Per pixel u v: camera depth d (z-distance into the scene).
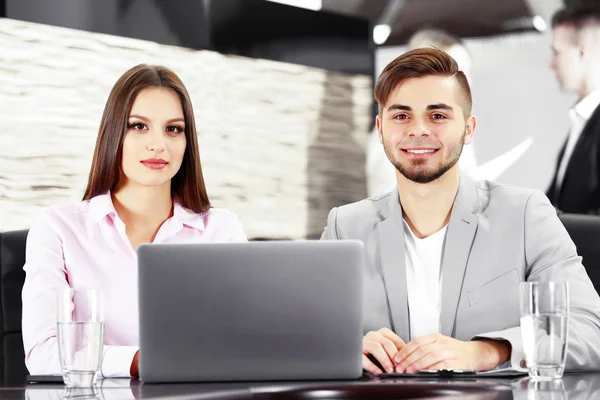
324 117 5.33
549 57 5.36
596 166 5.21
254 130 4.95
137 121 2.53
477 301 2.46
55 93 4.13
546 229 2.51
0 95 3.96
